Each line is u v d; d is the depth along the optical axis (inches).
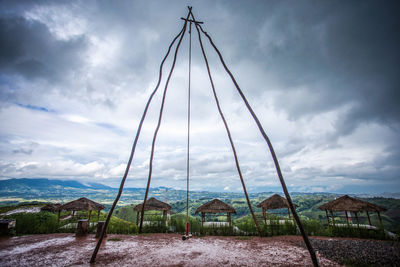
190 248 342.0
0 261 270.5
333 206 538.9
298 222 259.6
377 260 278.5
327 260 279.4
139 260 275.0
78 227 446.9
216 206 565.3
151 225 518.6
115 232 486.3
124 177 316.2
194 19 459.5
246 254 306.2
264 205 605.3
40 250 324.2
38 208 770.2
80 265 256.1
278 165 295.0
